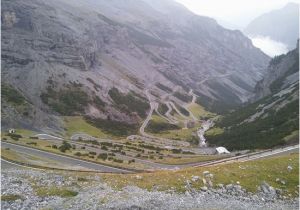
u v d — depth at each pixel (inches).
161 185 2282.2
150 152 7017.7
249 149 5797.2
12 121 7810.0
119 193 2107.5
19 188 2075.5
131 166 4421.8
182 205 2044.8
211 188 2313.0
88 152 5654.5
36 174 2354.8
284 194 2386.8
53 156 4407.0
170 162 5162.4
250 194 2325.3
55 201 1946.4
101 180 2324.1
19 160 3400.6
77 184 2212.1
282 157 2994.6
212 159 5206.7
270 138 5915.4
